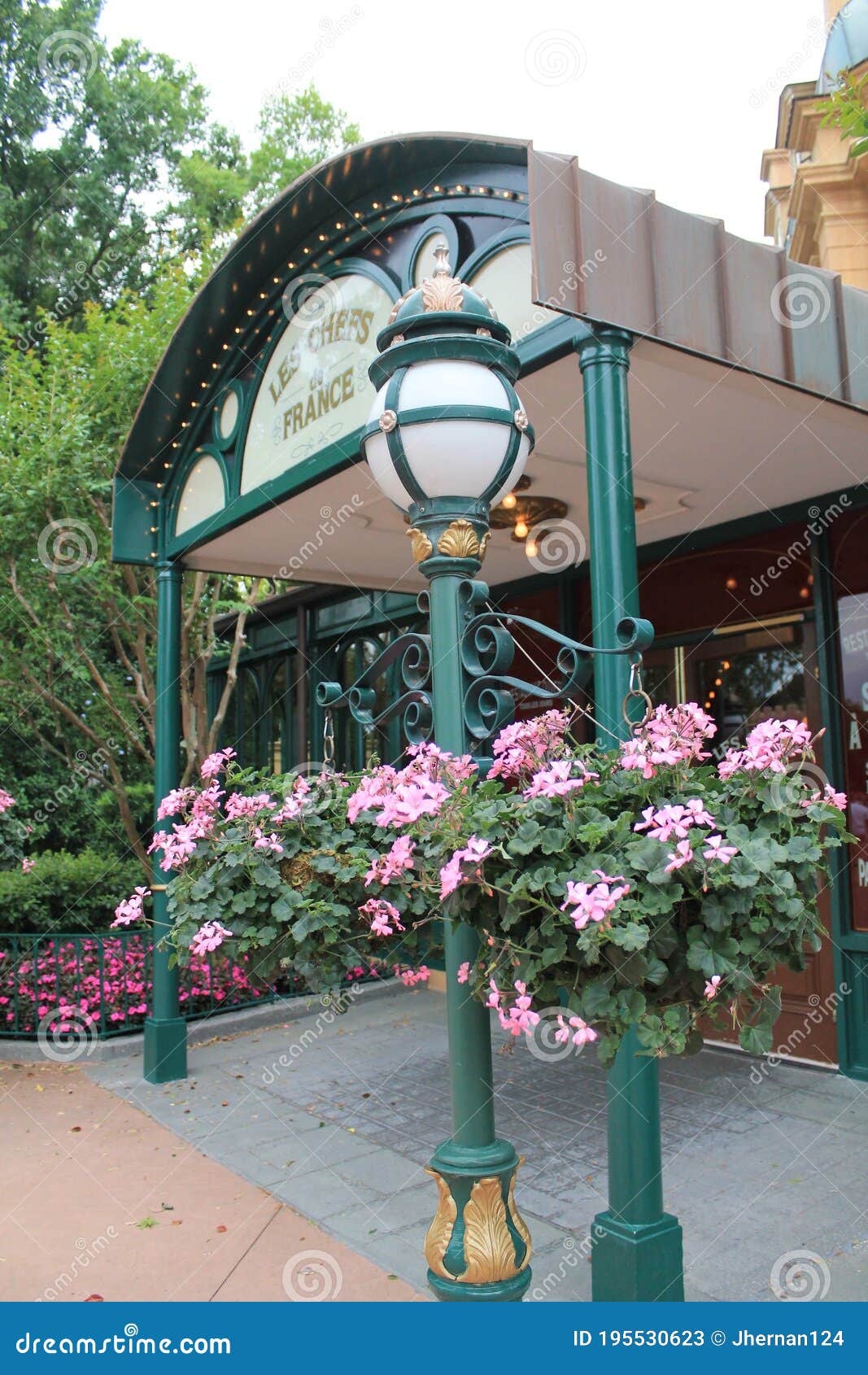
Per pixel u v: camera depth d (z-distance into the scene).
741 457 4.64
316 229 4.65
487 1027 2.58
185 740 8.11
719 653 5.97
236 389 5.52
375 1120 4.78
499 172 3.54
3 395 7.46
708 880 1.71
